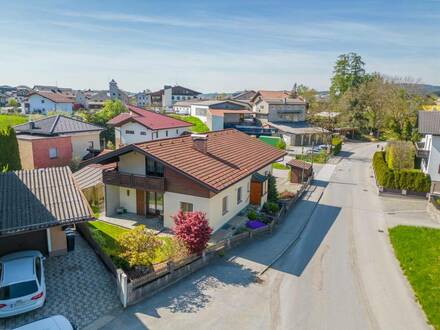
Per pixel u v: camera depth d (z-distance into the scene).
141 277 14.80
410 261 19.11
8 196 17.19
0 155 30.80
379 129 77.44
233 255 19.56
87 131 43.12
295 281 16.98
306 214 27.42
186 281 16.52
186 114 96.00
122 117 54.97
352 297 15.72
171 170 21.62
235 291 15.82
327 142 63.09
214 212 21.75
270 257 19.52
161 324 13.26
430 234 22.98
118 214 24.75
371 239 22.64
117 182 23.41
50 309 13.74
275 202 28.91
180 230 17.69
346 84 93.06
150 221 23.48
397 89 74.06
